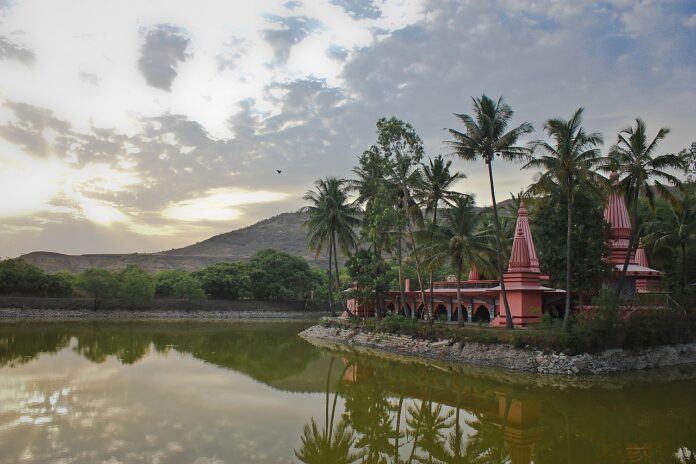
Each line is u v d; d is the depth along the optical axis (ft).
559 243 140.97
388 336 169.27
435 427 79.30
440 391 104.06
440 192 163.94
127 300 320.70
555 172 119.24
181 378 109.09
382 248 199.31
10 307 281.13
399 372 125.59
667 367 126.41
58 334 192.03
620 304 132.05
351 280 211.61
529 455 66.49
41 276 304.30
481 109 133.08
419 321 168.45
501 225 199.11
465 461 64.49
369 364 138.41
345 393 102.58
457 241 143.74
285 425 76.28
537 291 144.36
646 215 190.29
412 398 98.48
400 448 69.00
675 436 73.36
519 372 120.26
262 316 350.23
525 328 135.13
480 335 135.54
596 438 72.84
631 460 64.39
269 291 366.22
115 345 162.61
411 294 201.16
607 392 100.12
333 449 66.69
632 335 125.59
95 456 57.52
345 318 212.43
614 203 155.94
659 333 130.00
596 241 137.59
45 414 74.69
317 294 375.86
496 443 71.36
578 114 120.67
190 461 57.31
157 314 322.55
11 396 85.66
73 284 315.78
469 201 157.69
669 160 128.77
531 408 88.94
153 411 79.36
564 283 139.64
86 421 71.92
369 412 87.81
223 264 375.45
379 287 191.52
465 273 191.11
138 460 56.90
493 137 131.34
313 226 204.44
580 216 139.44
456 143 133.18
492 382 110.63
